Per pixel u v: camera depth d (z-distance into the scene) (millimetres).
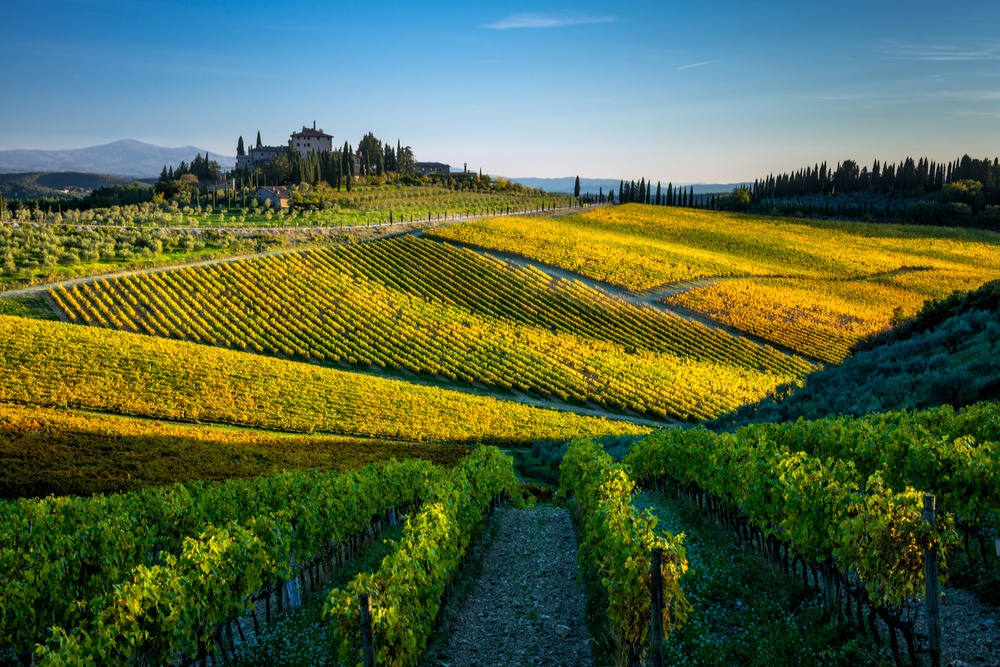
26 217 108562
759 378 72812
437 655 10062
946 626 8359
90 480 26594
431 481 24266
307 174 180000
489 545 17516
